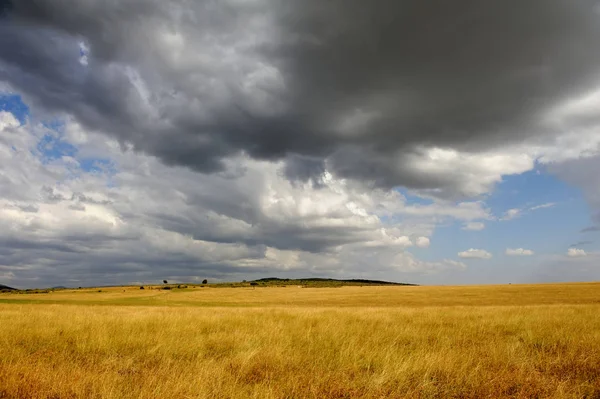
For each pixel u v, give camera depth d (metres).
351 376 6.54
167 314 17.75
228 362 7.22
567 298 50.53
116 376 6.05
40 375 5.89
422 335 10.72
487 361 7.26
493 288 89.69
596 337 9.68
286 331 11.38
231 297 83.69
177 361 7.51
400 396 5.36
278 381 6.12
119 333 10.67
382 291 96.19
